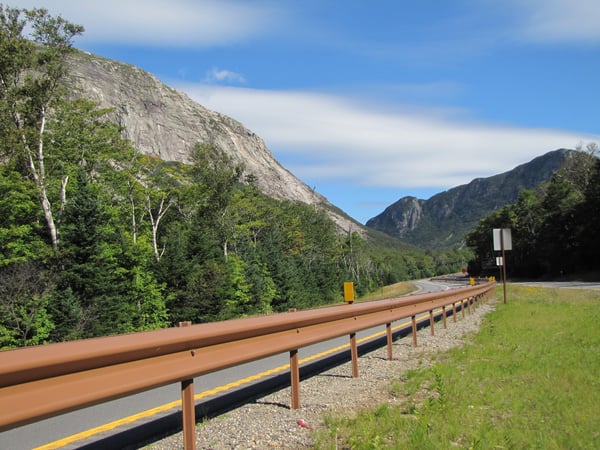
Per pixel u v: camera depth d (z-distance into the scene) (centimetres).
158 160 5038
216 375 903
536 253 9325
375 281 11875
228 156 5703
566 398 665
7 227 3312
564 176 8919
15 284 2467
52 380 345
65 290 2716
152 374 421
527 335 1279
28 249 3064
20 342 2453
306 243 9075
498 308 2280
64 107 3519
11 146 2908
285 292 5969
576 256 8062
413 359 990
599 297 3138
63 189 3538
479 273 13012
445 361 948
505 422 564
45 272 2670
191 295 3866
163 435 545
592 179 7794
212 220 5606
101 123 4088
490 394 679
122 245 3603
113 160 4488
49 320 2633
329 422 556
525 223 10131
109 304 2959
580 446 491
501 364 892
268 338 599
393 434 524
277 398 689
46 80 3014
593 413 601
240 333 539
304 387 760
